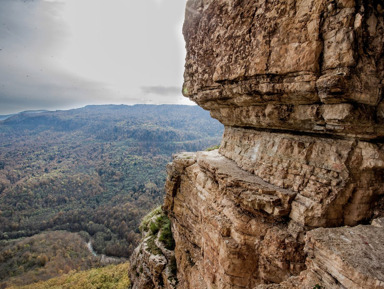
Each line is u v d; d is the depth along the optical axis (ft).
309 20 20.94
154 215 80.07
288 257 24.06
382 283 12.60
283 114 27.22
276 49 23.48
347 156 22.84
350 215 23.43
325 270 15.90
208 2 35.17
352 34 18.78
